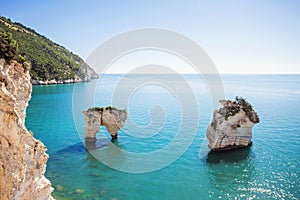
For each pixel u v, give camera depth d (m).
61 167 25.06
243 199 19.23
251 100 82.44
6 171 10.77
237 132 30.50
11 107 10.62
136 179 22.56
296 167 25.14
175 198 19.44
